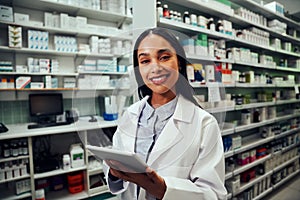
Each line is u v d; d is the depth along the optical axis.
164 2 1.79
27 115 2.50
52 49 2.51
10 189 2.12
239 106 2.14
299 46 3.66
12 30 2.16
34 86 2.36
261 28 2.65
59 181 2.36
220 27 2.00
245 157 2.28
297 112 3.36
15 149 1.94
